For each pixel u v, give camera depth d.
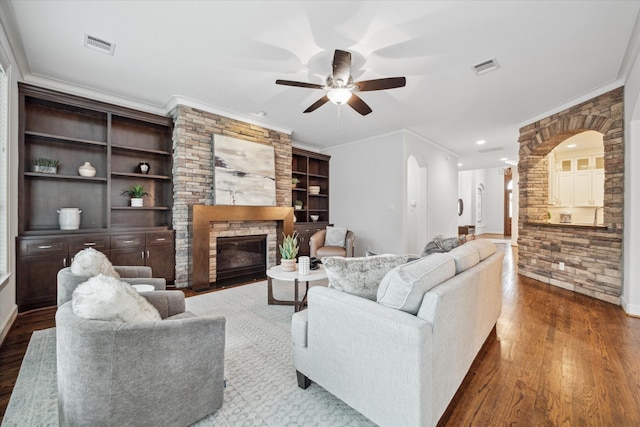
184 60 2.80
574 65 2.86
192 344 1.35
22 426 1.40
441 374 1.34
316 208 6.61
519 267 4.81
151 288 2.14
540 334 2.46
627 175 3.07
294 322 1.70
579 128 3.68
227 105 4.02
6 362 1.99
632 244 2.95
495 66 2.86
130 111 3.68
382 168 5.46
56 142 3.41
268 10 2.09
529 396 1.63
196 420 1.38
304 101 3.87
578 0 1.97
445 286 1.41
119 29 2.33
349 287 1.55
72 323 1.12
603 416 1.47
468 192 11.86
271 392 1.66
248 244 4.83
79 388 1.11
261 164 4.65
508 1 1.99
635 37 2.38
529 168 4.61
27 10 2.10
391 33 2.34
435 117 4.45
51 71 3.04
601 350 2.17
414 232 6.39
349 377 1.39
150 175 3.86
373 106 3.97
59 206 3.41
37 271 2.97
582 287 3.68
